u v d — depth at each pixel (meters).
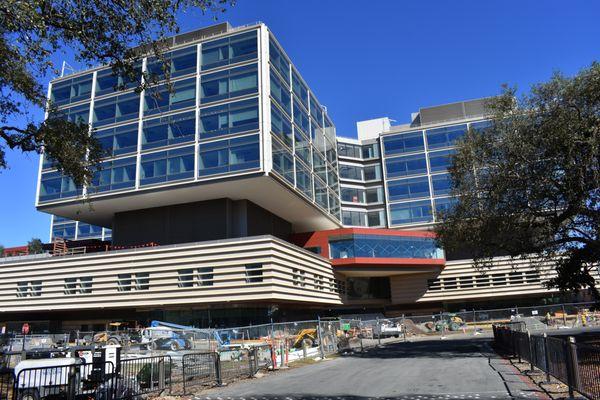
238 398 12.52
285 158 45.25
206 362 15.80
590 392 8.82
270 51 45.31
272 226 52.84
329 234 55.38
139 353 23.00
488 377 13.90
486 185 23.58
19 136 17.06
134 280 42.59
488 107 23.89
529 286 56.22
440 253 57.78
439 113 70.75
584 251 22.86
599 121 18.75
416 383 13.40
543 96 21.31
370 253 54.81
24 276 47.31
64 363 12.53
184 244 41.69
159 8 12.23
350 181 69.19
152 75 14.42
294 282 42.56
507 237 23.72
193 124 43.84
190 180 42.34
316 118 57.91
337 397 11.61
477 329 43.25
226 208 45.56
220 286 39.44
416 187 65.81
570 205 20.86
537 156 20.62
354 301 59.59
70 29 12.36
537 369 14.87
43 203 47.09
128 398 12.39
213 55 45.25
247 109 42.47
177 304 40.78
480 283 57.84
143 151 44.78
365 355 25.12
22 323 49.59
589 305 42.75
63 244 53.25
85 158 19.89
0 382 11.88
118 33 12.90
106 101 47.62
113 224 49.34
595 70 19.80
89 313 48.03
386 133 69.00
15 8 11.09
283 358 21.94
